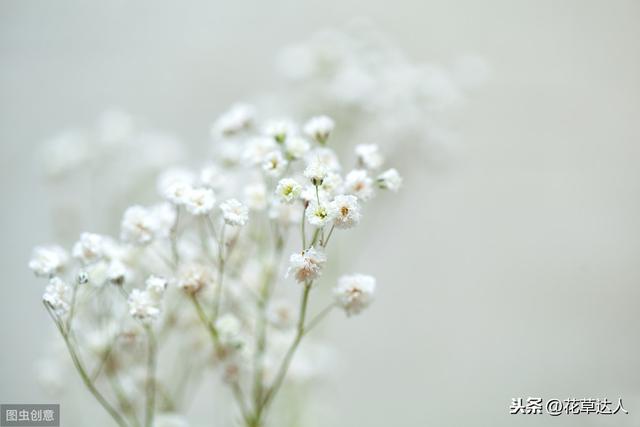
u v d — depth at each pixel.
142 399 0.28
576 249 0.40
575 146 0.40
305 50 0.33
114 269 0.24
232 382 0.26
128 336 0.26
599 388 0.37
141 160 0.33
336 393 0.38
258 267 0.27
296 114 0.33
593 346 0.38
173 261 0.26
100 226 0.35
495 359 0.39
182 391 0.30
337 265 0.31
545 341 0.39
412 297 0.40
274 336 0.27
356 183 0.24
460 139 0.34
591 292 0.39
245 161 0.25
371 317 0.39
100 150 0.33
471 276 0.40
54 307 0.24
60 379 0.28
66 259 0.25
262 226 0.27
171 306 0.27
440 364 0.39
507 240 0.40
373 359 0.39
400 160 0.33
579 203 0.40
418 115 0.32
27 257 0.40
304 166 0.25
